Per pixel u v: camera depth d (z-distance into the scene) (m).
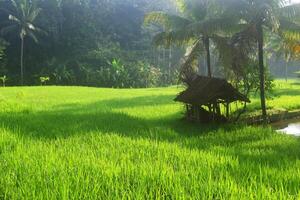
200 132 15.74
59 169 7.00
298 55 24.11
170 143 11.36
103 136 11.95
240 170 7.70
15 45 66.44
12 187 6.07
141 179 6.47
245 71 19.50
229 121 18.95
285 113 23.16
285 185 6.73
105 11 76.81
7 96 32.25
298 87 43.62
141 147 10.30
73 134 12.38
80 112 19.69
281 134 15.23
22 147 9.38
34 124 14.32
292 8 18.34
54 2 68.19
